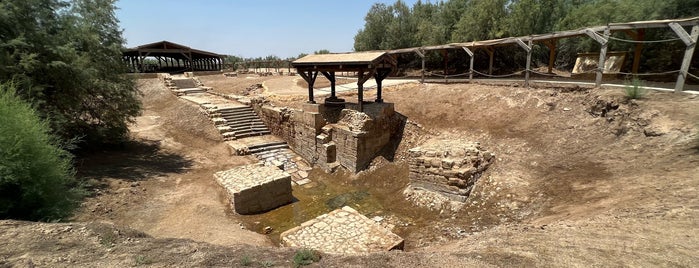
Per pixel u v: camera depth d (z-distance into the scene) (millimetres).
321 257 4461
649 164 7305
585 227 5109
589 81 13523
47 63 10062
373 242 7082
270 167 12117
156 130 17328
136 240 4777
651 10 13680
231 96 21562
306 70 14797
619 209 5672
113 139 14047
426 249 7086
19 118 5797
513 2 25281
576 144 9562
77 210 8000
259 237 8078
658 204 5414
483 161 10312
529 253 4316
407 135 13945
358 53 13859
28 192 5586
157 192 10141
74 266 3762
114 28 14156
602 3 19172
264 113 18172
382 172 12672
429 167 10234
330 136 14148
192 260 4125
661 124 8234
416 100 15672
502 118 12344
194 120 18062
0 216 5492
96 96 13227
